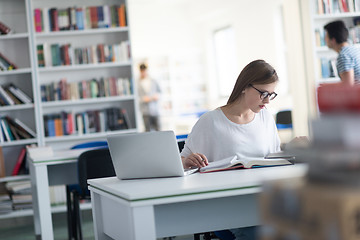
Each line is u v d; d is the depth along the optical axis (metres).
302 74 6.75
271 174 2.14
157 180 2.27
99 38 6.79
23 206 5.98
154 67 14.02
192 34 14.23
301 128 6.79
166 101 14.01
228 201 2.07
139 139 2.32
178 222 2.02
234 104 2.89
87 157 4.05
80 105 6.77
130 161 2.37
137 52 14.00
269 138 2.94
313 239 0.88
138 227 1.85
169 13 14.12
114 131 6.66
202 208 2.04
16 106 6.41
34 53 6.47
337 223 0.83
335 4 6.52
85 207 5.99
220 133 2.86
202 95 14.16
